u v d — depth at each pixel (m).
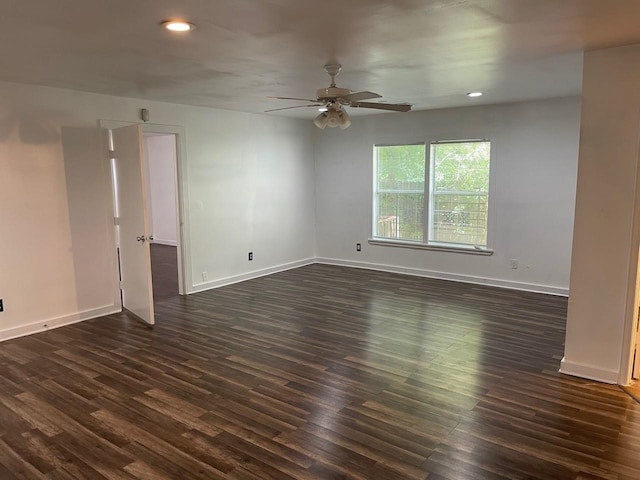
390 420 3.00
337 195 7.80
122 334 4.64
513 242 6.25
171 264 8.36
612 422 2.97
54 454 2.67
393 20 2.62
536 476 2.44
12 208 4.45
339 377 3.64
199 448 2.71
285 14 2.50
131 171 4.83
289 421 3.00
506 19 2.62
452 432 2.86
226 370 3.78
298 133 7.59
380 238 7.49
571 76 4.24
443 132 6.61
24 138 4.47
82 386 3.51
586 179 3.41
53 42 3.02
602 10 2.46
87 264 5.07
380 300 5.80
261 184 7.02
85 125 4.93
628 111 3.22
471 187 6.53
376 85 4.67
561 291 5.96
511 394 3.34
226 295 6.07
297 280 6.88
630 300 3.36
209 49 3.21
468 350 4.17
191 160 6.00
